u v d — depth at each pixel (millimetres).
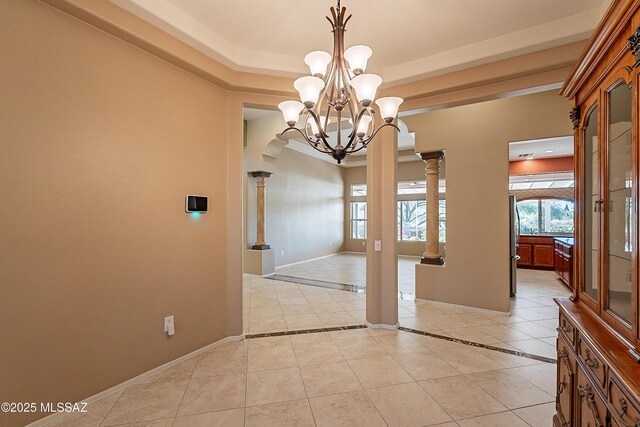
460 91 3127
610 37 1279
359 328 3572
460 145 4383
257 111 6023
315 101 1938
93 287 2125
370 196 3584
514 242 5066
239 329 3221
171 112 2627
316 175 9297
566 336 1674
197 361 2742
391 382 2406
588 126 1673
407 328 3574
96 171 2137
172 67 2637
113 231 2234
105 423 1924
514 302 4723
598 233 1466
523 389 2314
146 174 2445
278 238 7625
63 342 1976
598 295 1462
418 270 4707
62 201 1968
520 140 3996
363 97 1866
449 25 2541
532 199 8438
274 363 2715
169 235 2617
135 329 2373
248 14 2438
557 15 2418
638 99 1105
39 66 1861
